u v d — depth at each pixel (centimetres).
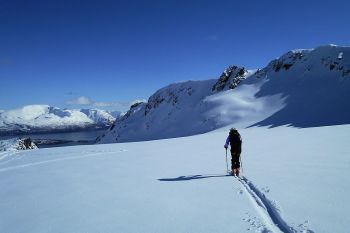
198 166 1552
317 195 869
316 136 2420
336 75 11269
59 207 987
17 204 1073
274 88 12838
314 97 10438
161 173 1436
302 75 12631
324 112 8981
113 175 1481
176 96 18200
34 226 826
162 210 870
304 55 13850
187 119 14012
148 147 2834
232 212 803
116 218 834
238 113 11406
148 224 769
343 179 1018
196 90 17825
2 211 999
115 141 16862
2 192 1295
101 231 749
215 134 3691
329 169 1191
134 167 1681
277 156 1623
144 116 18800
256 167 1362
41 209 983
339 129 2786
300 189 940
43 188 1307
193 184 1152
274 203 823
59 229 787
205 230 699
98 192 1145
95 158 2283
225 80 16288
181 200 952
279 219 722
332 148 1731
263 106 11456
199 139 3198
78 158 2388
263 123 9669
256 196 927
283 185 1002
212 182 1160
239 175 1230
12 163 2423
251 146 2158
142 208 903
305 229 646
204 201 921
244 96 13162
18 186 1400
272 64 15062
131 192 1104
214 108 12900
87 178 1456
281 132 3081
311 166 1277
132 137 16338
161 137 13512
